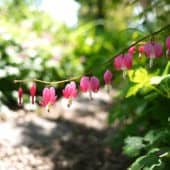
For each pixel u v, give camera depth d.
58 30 2.17
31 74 1.54
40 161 1.04
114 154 1.14
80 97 1.78
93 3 2.77
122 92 0.91
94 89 0.57
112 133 1.33
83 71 1.89
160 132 0.71
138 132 0.91
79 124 1.42
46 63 1.67
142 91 0.82
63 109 1.56
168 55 0.58
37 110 1.43
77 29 2.21
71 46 2.04
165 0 0.92
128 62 0.58
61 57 1.84
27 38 1.77
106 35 2.13
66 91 0.57
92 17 3.02
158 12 0.96
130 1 1.01
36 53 1.65
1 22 1.80
